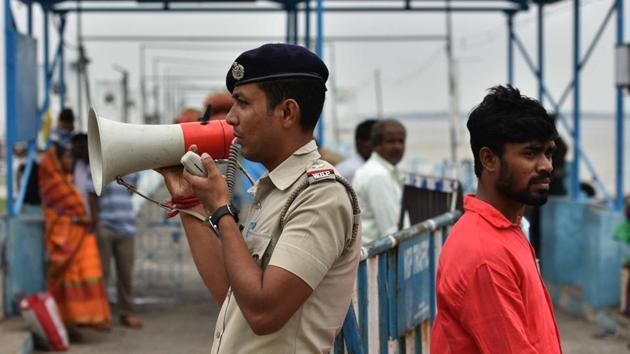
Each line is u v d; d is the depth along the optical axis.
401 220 6.07
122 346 7.30
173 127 2.51
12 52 7.78
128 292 8.11
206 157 2.32
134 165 2.48
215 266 2.49
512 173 2.40
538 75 10.43
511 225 2.43
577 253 9.05
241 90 2.32
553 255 9.34
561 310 9.10
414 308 3.99
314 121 2.37
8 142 7.79
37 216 7.84
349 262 2.36
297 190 2.28
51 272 7.31
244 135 2.33
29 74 8.34
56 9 10.74
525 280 2.36
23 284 7.70
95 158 2.56
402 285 3.78
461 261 2.37
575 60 9.47
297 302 2.20
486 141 2.44
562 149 9.46
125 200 8.11
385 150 5.81
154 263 11.68
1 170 33.69
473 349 2.37
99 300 7.39
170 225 10.28
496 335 2.29
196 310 8.89
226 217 2.27
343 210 2.26
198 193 2.31
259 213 2.37
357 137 7.29
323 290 2.30
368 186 5.55
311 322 2.28
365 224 5.59
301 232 2.22
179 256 10.46
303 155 2.35
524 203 2.42
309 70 2.31
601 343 7.57
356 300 3.16
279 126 2.32
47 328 6.95
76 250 7.30
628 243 7.94
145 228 10.55
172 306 9.12
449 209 5.02
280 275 2.17
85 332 7.81
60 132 9.13
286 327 2.26
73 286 7.30
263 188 2.39
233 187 2.42
